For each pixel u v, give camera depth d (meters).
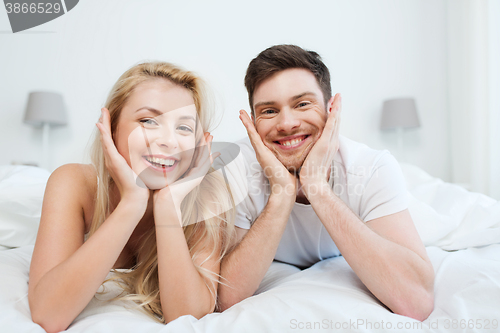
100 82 2.52
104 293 0.74
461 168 2.68
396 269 0.68
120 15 2.55
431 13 2.85
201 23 2.57
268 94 0.88
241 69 2.58
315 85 0.89
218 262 0.79
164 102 0.73
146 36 2.55
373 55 2.77
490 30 2.40
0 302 0.57
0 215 1.05
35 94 2.32
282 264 1.07
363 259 0.71
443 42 2.84
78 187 0.77
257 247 0.77
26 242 1.08
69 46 2.51
